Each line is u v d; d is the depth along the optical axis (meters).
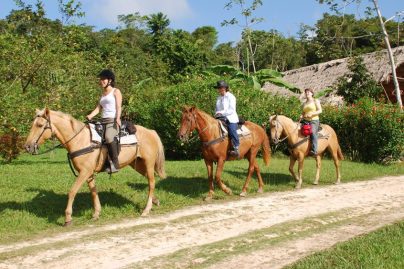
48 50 15.68
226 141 10.61
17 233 7.56
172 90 18.75
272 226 8.38
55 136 8.05
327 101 26.50
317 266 5.92
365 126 18.14
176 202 10.12
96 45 48.97
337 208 9.95
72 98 16.81
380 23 20.91
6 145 16.31
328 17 22.88
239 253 6.77
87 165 8.22
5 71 15.06
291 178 13.67
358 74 24.38
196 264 6.28
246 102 18.42
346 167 15.83
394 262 6.12
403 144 17.61
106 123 8.45
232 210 9.59
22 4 16.41
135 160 9.23
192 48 45.38
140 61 44.09
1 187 10.75
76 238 7.38
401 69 25.84
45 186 10.97
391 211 9.73
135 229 7.98
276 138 12.46
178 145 18.56
